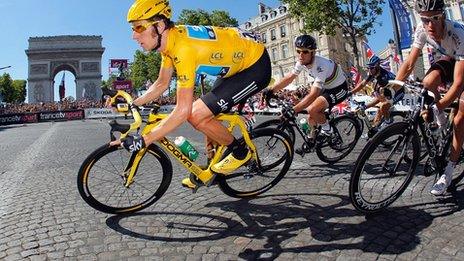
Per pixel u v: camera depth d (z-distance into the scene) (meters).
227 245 2.41
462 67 2.61
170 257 2.28
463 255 2.12
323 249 2.28
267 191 3.50
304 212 2.90
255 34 2.92
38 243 2.54
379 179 2.68
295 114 4.03
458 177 3.20
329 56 51.66
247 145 3.09
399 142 2.63
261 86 2.88
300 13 21.75
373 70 4.64
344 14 20.34
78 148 7.75
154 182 3.17
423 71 18.25
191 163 2.86
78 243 2.52
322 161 4.60
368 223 2.61
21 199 3.66
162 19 2.37
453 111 3.15
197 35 2.49
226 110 2.79
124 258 2.29
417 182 3.44
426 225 2.52
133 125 2.61
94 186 2.92
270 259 2.20
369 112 8.66
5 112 32.66
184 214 3.00
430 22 2.63
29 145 9.09
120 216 3.00
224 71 2.68
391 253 2.18
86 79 62.78
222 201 3.29
